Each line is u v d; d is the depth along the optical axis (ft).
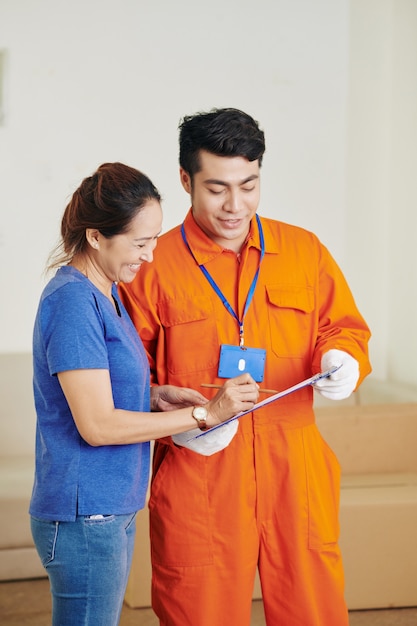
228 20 17.11
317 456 8.86
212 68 17.15
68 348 7.20
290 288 8.75
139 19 16.88
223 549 8.59
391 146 17.51
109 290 7.78
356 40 17.48
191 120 8.13
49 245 17.08
